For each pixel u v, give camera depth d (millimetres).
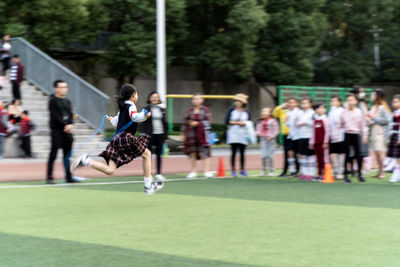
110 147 9086
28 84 23906
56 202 10148
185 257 6172
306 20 33219
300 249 6543
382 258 6129
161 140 13766
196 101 14875
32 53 23797
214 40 31391
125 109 9125
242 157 15648
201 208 9523
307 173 14562
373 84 44031
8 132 19719
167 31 30141
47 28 26344
